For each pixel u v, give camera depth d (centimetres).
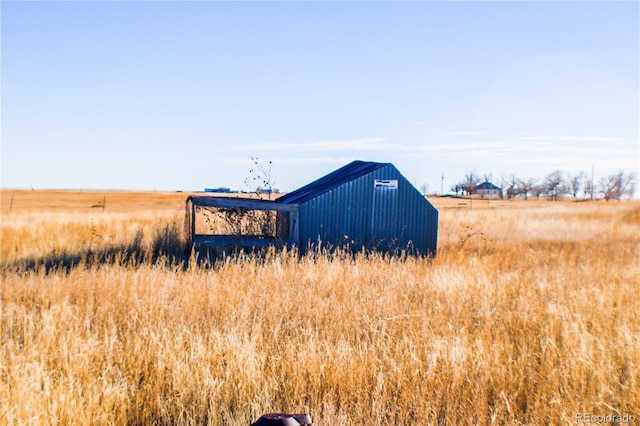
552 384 645
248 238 1752
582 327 823
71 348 707
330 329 819
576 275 1351
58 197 9869
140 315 886
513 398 609
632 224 3950
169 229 1994
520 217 4178
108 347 720
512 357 745
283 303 948
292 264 1332
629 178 13150
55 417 525
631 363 690
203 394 584
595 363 696
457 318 910
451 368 660
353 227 1834
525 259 1758
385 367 678
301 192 2122
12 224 2531
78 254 1728
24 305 967
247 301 933
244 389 600
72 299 1025
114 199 9256
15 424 516
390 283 1166
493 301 1024
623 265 1661
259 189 1992
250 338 784
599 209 5747
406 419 569
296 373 639
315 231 1780
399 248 1884
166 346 699
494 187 14912
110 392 585
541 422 572
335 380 624
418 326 842
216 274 1260
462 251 1856
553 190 14162
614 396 629
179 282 1124
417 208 1911
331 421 544
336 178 2072
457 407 594
